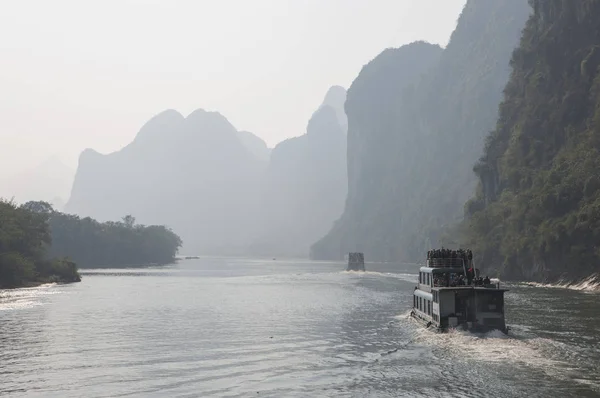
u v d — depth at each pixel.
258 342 50.44
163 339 52.22
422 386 34.69
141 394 33.81
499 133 193.50
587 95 151.00
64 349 47.25
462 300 51.06
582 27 162.75
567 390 33.09
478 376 36.56
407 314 70.19
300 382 36.25
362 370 39.16
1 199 156.88
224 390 34.59
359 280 150.38
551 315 63.38
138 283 138.50
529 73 183.00
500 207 163.12
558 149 154.25
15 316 69.62
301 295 101.62
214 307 80.75
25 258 131.00
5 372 39.09
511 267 137.62
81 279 156.25
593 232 110.56
